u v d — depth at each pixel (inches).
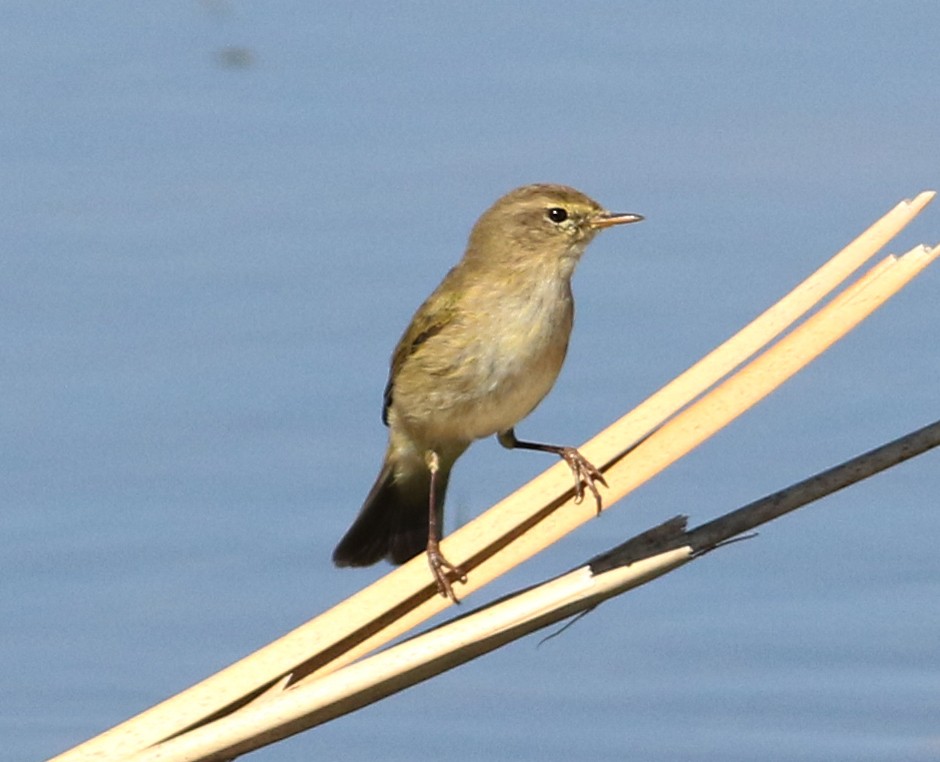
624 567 303.6
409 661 296.5
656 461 334.3
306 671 322.0
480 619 299.6
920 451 324.2
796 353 331.6
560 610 299.7
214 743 296.0
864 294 329.7
